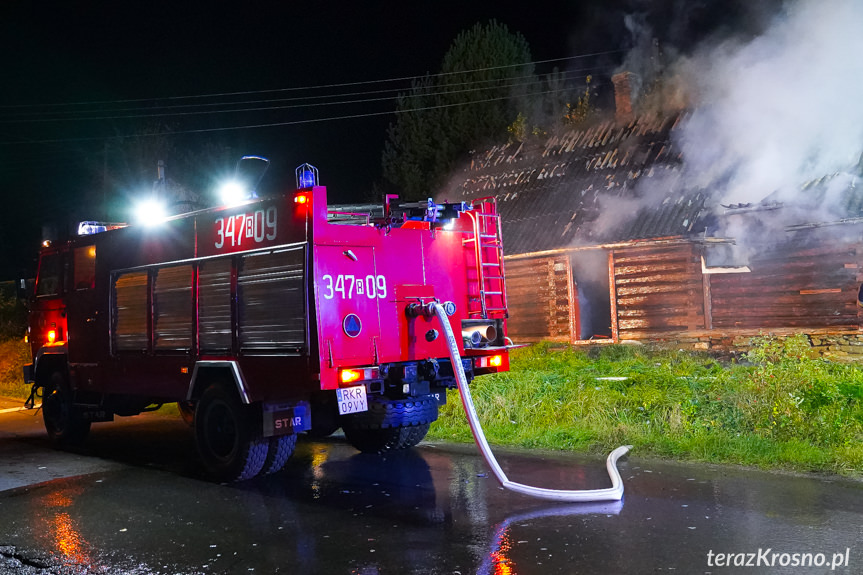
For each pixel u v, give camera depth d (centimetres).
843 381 764
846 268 1256
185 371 712
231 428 671
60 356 907
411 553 446
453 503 559
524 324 1708
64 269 900
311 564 434
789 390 734
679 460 676
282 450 664
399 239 668
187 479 689
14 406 1370
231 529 514
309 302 592
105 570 436
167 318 737
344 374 600
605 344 1538
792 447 657
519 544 454
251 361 639
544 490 564
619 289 1536
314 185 620
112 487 661
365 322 623
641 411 818
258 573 422
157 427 1042
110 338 811
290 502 586
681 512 506
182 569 433
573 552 434
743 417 743
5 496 637
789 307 1324
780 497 533
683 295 1453
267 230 630
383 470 694
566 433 785
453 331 695
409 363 658
